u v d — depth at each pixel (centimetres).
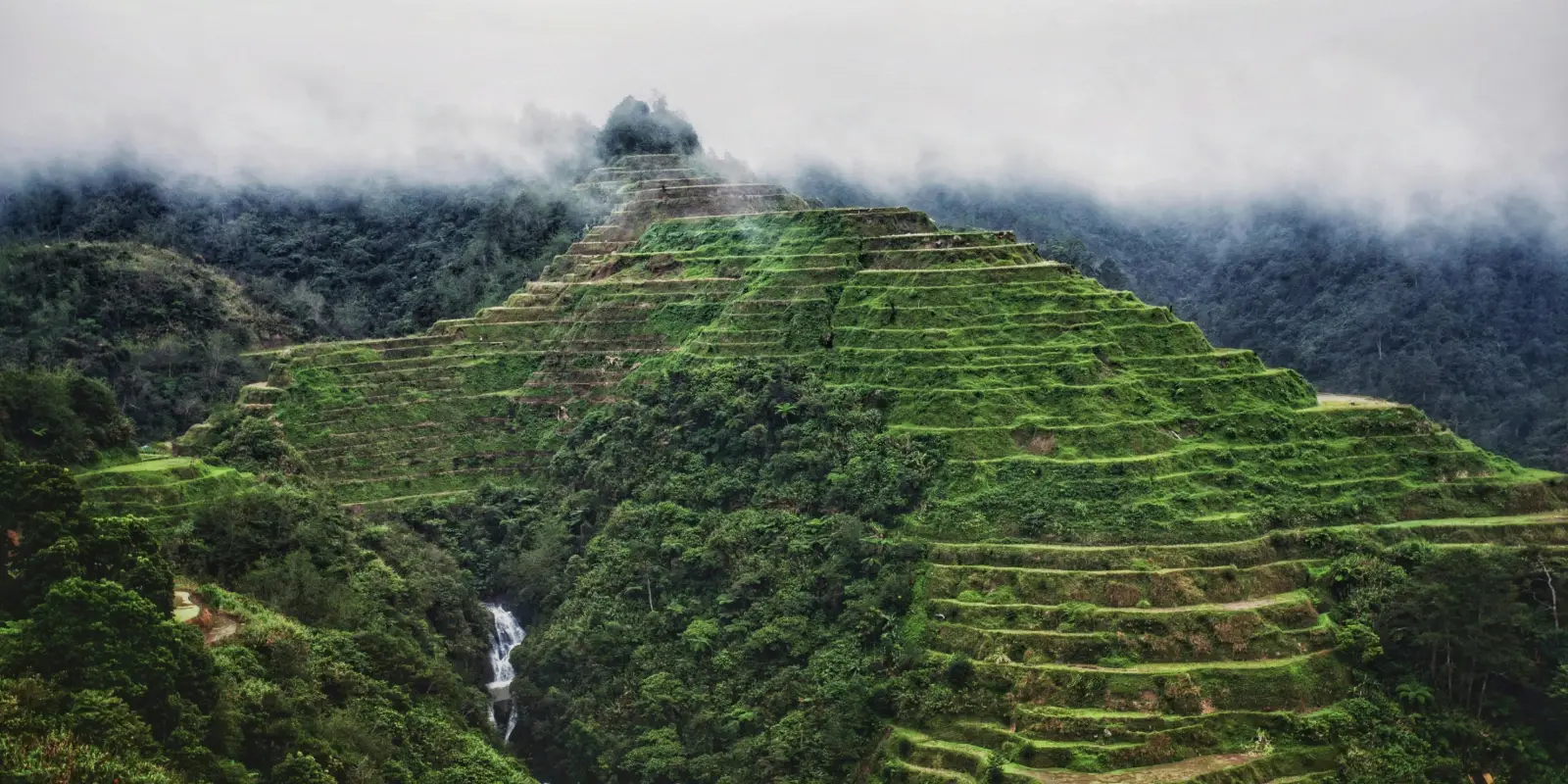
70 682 6141
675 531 10106
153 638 6475
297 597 8625
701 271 12950
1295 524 9281
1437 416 14712
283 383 12250
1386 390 15162
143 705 6275
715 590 9675
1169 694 8025
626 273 13438
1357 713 8106
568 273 14412
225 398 12988
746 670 9019
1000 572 8781
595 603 9812
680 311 12488
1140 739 7788
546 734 9238
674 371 11488
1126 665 8194
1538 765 8044
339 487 11400
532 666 9638
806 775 8250
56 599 6303
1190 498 9238
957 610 8631
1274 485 9556
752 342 11494
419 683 8731
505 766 8331
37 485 6962
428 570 10100
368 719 7825
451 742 8238
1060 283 11238
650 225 14888
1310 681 8225
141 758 5934
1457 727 8112
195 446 10981
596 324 12794
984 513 9231
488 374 12750
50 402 9225
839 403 10356
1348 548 9112
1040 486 9319
